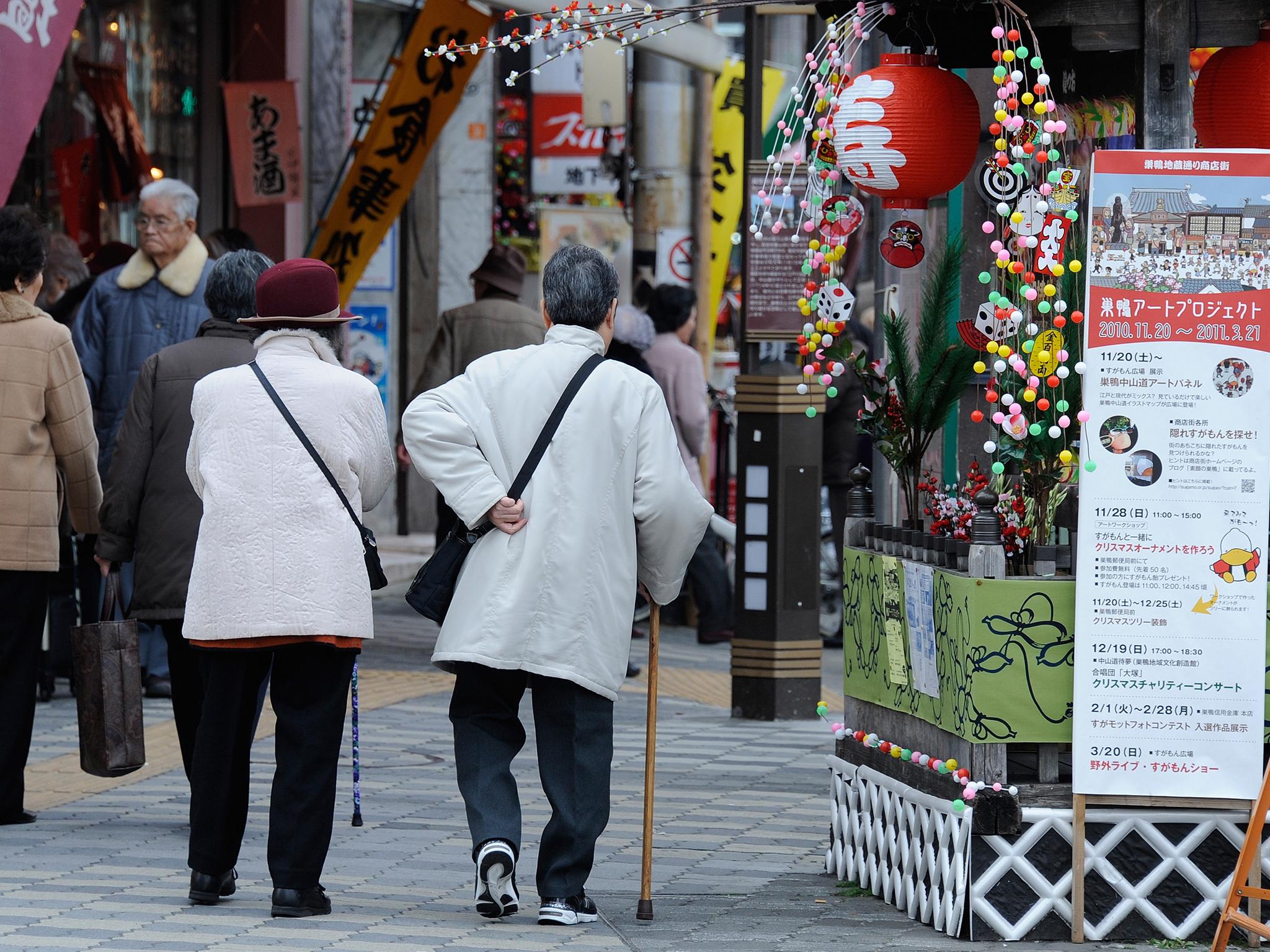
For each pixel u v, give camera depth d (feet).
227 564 40.55
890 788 43.24
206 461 41.29
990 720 38.93
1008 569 40.04
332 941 38.42
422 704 73.31
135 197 101.65
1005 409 41.93
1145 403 38.91
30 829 50.11
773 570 72.33
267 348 42.14
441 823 51.90
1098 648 38.93
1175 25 41.16
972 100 42.86
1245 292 38.91
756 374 72.69
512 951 37.93
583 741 40.60
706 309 111.65
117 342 69.92
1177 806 39.52
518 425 40.63
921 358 43.86
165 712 69.36
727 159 116.88
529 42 42.83
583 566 40.14
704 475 100.12
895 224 44.88
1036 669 39.09
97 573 71.10
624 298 119.24
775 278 71.67
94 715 47.21
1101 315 38.93
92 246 98.02
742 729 70.79
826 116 44.60
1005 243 44.98
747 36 71.46
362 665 83.05
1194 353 38.93
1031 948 38.93
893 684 43.75
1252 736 39.09
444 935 39.24
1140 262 38.91
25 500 50.29
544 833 40.86
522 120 151.64
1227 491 38.96
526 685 41.78
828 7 45.39
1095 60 46.57
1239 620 39.01
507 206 151.33
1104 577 38.93
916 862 41.65
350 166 103.81
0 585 50.26
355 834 50.24
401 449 126.41
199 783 41.65
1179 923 39.75
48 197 94.94
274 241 109.60
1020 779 40.06
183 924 39.81
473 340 82.99
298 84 104.68
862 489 47.21
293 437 41.04
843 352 44.57
